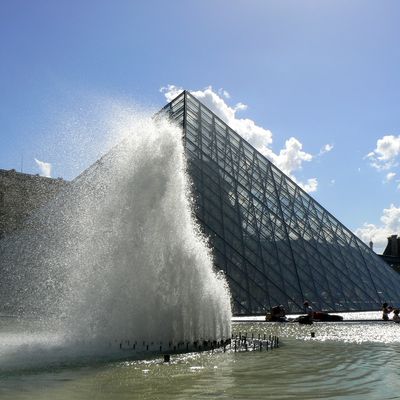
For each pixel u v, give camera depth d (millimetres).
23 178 66688
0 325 26656
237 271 39344
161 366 13867
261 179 52375
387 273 54031
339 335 25391
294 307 39812
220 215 43281
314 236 49938
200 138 51156
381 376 12461
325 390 10578
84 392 10352
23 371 12969
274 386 11008
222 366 13984
